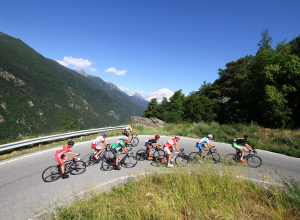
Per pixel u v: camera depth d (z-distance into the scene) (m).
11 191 5.21
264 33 29.31
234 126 15.35
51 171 6.19
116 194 4.86
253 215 3.70
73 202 4.59
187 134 15.04
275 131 13.26
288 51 18.75
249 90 21.02
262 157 8.86
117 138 12.96
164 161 7.81
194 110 27.36
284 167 7.43
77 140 11.95
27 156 8.22
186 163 7.72
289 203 3.95
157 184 5.32
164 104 40.22
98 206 4.23
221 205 3.94
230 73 33.53
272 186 4.63
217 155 8.41
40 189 5.42
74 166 6.86
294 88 15.53
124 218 3.82
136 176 6.09
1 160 7.64
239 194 4.43
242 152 7.52
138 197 4.52
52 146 10.18
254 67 19.81
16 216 4.14
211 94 36.06
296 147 10.33
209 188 4.70
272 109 16.33
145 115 43.34
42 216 4.12
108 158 8.34
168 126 18.00
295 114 17.50
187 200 4.25
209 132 14.37
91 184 5.80
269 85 16.72
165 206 3.84
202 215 3.71
